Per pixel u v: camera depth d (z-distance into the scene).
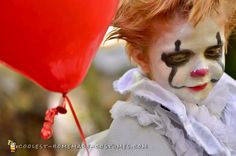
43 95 2.51
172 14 1.14
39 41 0.94
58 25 0.93
